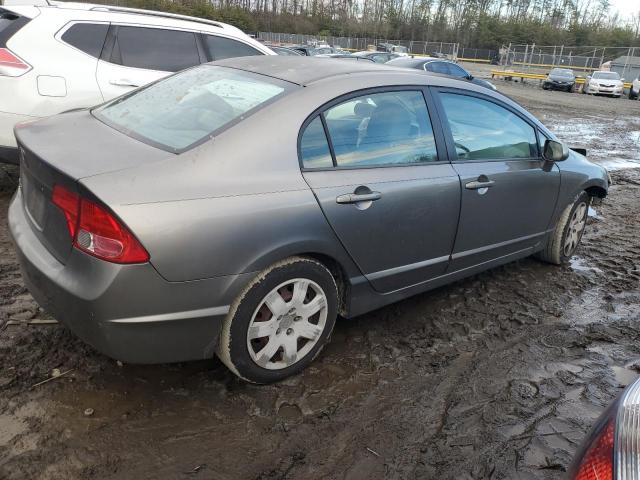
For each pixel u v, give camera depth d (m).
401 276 3.36
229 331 2.61
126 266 2.26
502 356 3.41
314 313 2.93
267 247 2.58
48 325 3.22
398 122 3.28
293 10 72.50
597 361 3.45
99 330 2.36
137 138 2.77
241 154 2.62
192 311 2.46
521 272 4.76
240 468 2.37
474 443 2.64
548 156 4.21
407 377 3.11
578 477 1.62
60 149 2.56
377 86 3.20
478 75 36.88
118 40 5.58
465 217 3.60
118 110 3.21
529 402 2.98
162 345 2.47
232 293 2.53
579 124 16.17
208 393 2.80
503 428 2.76
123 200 2.26
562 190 4.47
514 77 36.84
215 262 2.44
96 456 2.35
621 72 36.62
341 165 2.97
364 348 3.35
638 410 1.63
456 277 3.82
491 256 4.04
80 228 2.31
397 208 3.13
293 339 2.89
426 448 2.58
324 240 2.82
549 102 22.89
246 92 2.99
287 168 2.73
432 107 3.48
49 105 5.10
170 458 2.38
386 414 2.79
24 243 2.66
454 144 3.57
